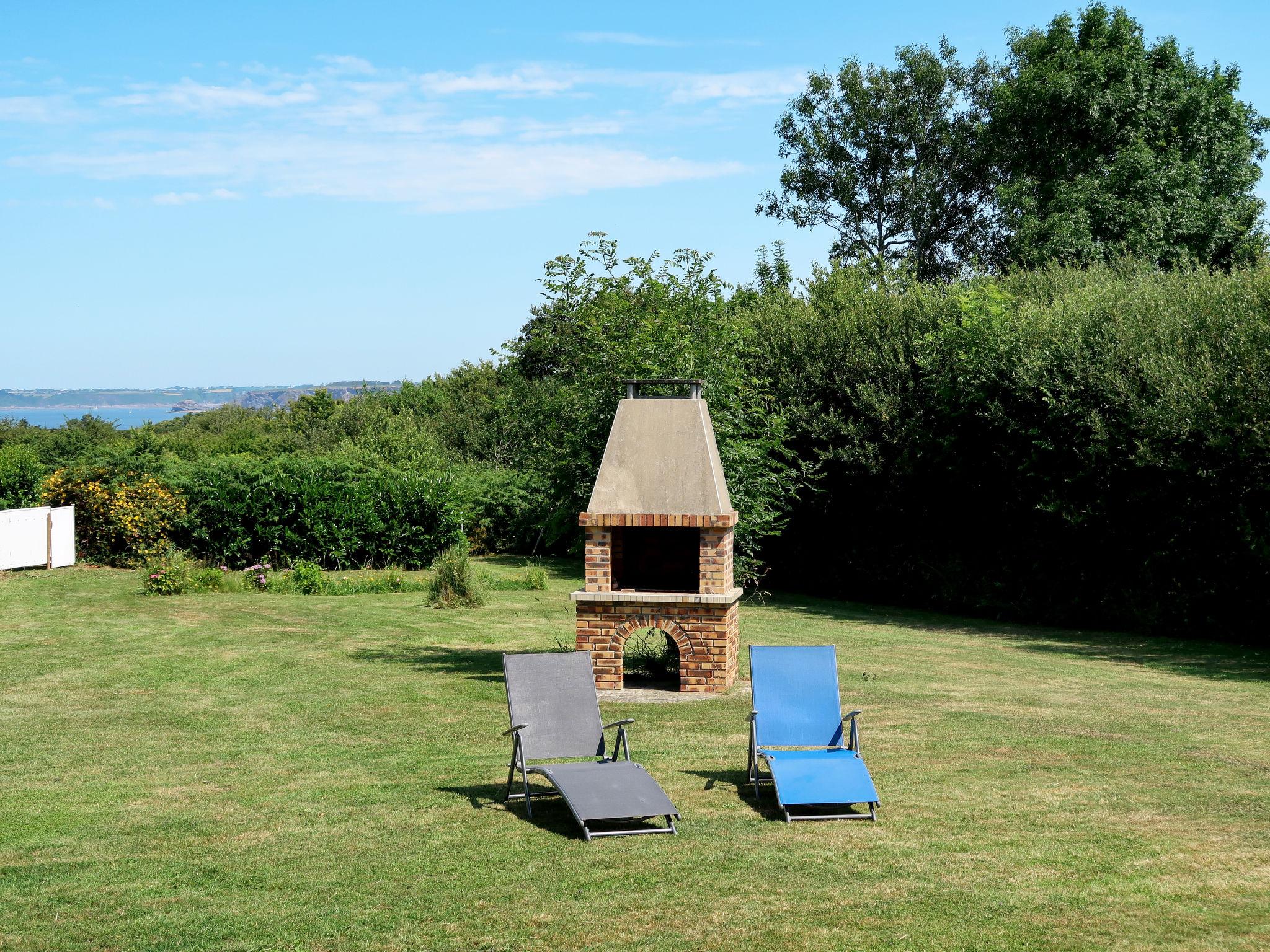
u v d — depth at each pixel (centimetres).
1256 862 655
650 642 1628
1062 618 2192
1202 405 1861
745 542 1490
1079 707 1214
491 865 657
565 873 641
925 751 968
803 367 2645
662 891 609
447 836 717
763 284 4747
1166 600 2028
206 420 6781
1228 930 549
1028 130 3959
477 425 5081
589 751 819
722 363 1466
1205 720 1136
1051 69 3762
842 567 2681
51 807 791
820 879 629
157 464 2925
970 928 552
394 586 2445
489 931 552
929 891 608
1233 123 3747
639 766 798
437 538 2894
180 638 1680
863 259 4178
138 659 1488
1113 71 3738
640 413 1305
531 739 809
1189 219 3372
